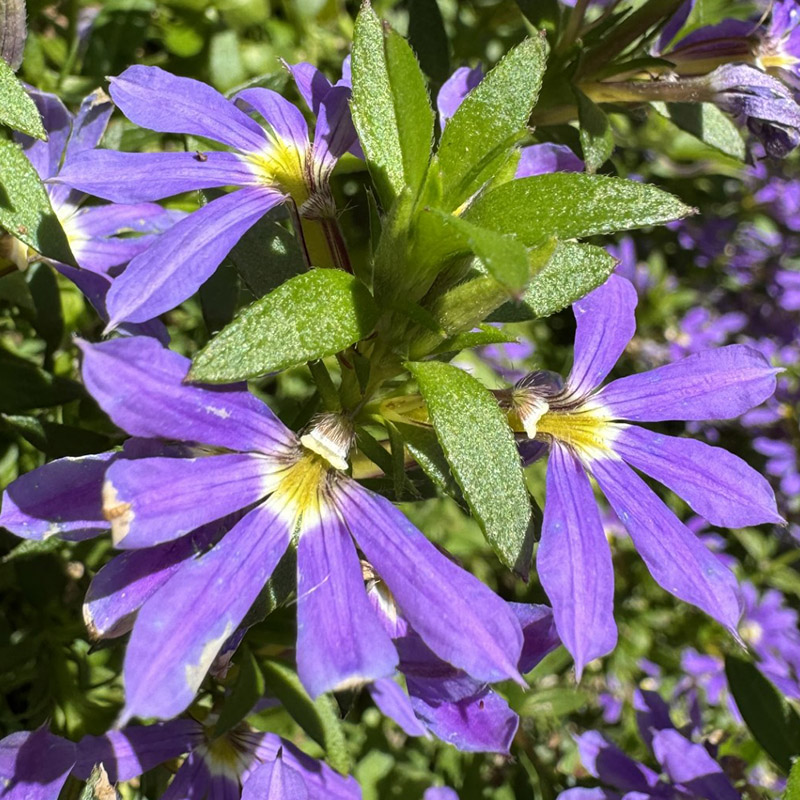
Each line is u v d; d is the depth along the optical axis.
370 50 0.05
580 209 0.05
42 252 0.05
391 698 0.05
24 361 0.07
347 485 0.05
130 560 0.05
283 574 0.05
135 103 0.05
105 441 0.06
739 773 0.09
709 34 0.08
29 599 0.08
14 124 0.05
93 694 0.08
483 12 0.11
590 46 0.09
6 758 0.05
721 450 0.05
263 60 0.11
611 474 0.05
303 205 0.05
